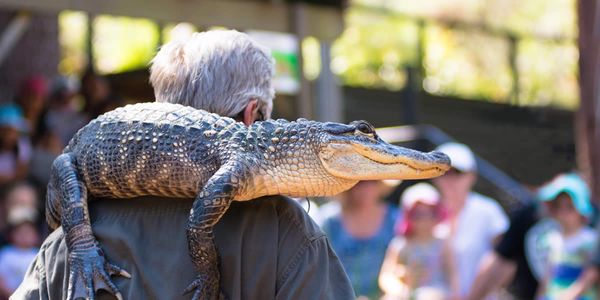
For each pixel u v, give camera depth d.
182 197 4.71
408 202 10.41
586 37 15.07
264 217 4.61
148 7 12.15
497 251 11.41
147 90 15.60
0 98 17.77
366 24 33.22
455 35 33.09
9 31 13.84
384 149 4.71
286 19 13.62
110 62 30.42
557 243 11.20
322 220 10.52
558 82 33.47
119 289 4.61
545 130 24.08
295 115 15.34
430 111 23.56
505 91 33.00
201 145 4.63
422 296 10.16
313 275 4.55
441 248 10.37
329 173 4.69
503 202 19.70
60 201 4.88
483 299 11.08
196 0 12.55
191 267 4.53
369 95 22.41
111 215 4.80
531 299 11.53
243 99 4.83
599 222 11.19
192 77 4.82
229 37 4.86
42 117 14.20
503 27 32.22
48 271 4.84
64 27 29.70
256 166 4.57
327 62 14.92
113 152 4.79
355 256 10.30
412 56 33.16
